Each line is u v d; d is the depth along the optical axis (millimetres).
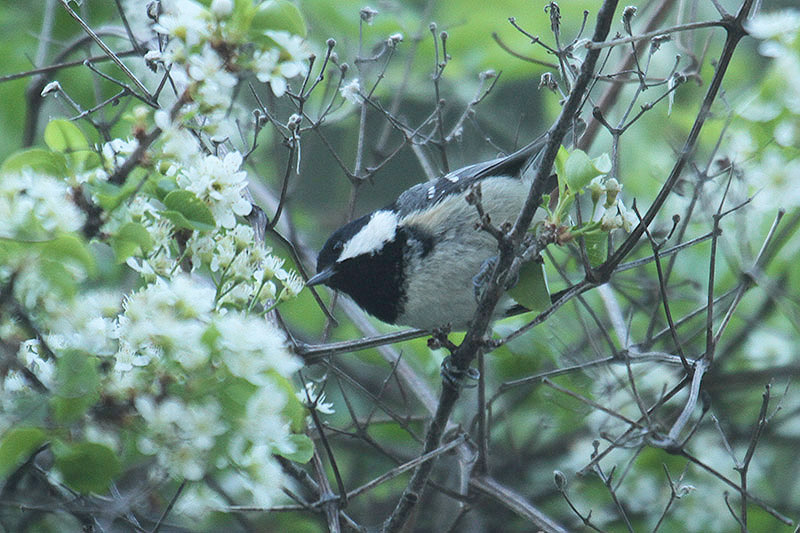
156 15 7562
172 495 7094
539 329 10656
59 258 5039
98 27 11406
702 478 10242
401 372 10383
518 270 7117
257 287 6645
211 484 7160
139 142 5715
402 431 11523
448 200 8930
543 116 12992
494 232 6727
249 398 5098
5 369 5191
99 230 5551
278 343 5176
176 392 5145
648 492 10258
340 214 13758
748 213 8336
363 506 11219
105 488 5293
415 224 9039
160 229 6168
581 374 10492
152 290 5582
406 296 9172
